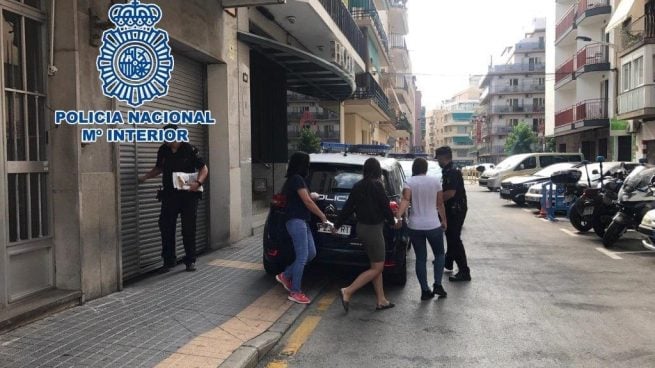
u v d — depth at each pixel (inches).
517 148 2615.7
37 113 205.0
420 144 5428.2
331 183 267.1
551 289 271.1
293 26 556.7
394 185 283.4
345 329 207.9
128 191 258.4
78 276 212.7
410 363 173.0
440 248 252.2
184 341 177.9
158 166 272.2
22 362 155.5
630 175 394.6
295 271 232.7
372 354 181.2
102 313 203.8
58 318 195.5
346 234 253.3
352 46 772.0
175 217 277.9
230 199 357.7
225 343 177.9
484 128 3690.9
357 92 932.6
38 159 206.1
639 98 858.1
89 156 215.8
